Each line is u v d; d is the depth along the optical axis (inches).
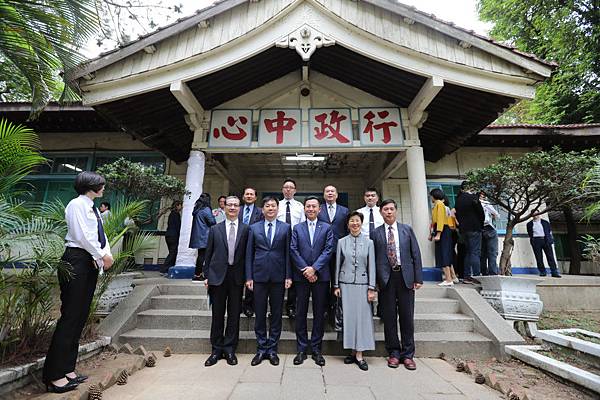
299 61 239.6
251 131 235.6
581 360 119.7
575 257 320.2
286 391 98.3
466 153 311.6
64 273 99.3
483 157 309.9
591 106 401.4
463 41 195.3
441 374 114.9
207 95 229.6
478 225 200.5
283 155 327.9
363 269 126.3
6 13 121.4
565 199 162.4
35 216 110.6
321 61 236.4
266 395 95.5
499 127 275.9
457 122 246.4
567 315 185.9
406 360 121.4
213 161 275.6
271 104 241.4
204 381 105.6
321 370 116.6
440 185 307.0
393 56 197.3
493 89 196.2
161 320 149.0
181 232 219.6
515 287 154.3
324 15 199.9
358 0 199.9
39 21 126.9
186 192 219.8
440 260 213.8
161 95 219.8
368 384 104.9
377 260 130.3
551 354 126.1
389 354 126.3
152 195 210.7
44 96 144.5
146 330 146.7
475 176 169.3
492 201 181.2
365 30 194.7
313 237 132.5
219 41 198.2
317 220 138.8
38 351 108.7
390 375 113.1
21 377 94.0
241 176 376.5
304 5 201.5
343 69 233.6
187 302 161.9
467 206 203.2
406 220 312.8
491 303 159.5
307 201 135.8
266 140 233.9
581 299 199.8
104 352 129.4
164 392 97.1
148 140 263.4
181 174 312.2
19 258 99.7
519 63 193.2
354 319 122.4
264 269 127.0
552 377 110.3
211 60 198.5
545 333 139.8
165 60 198.8
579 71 390.9
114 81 196.5
